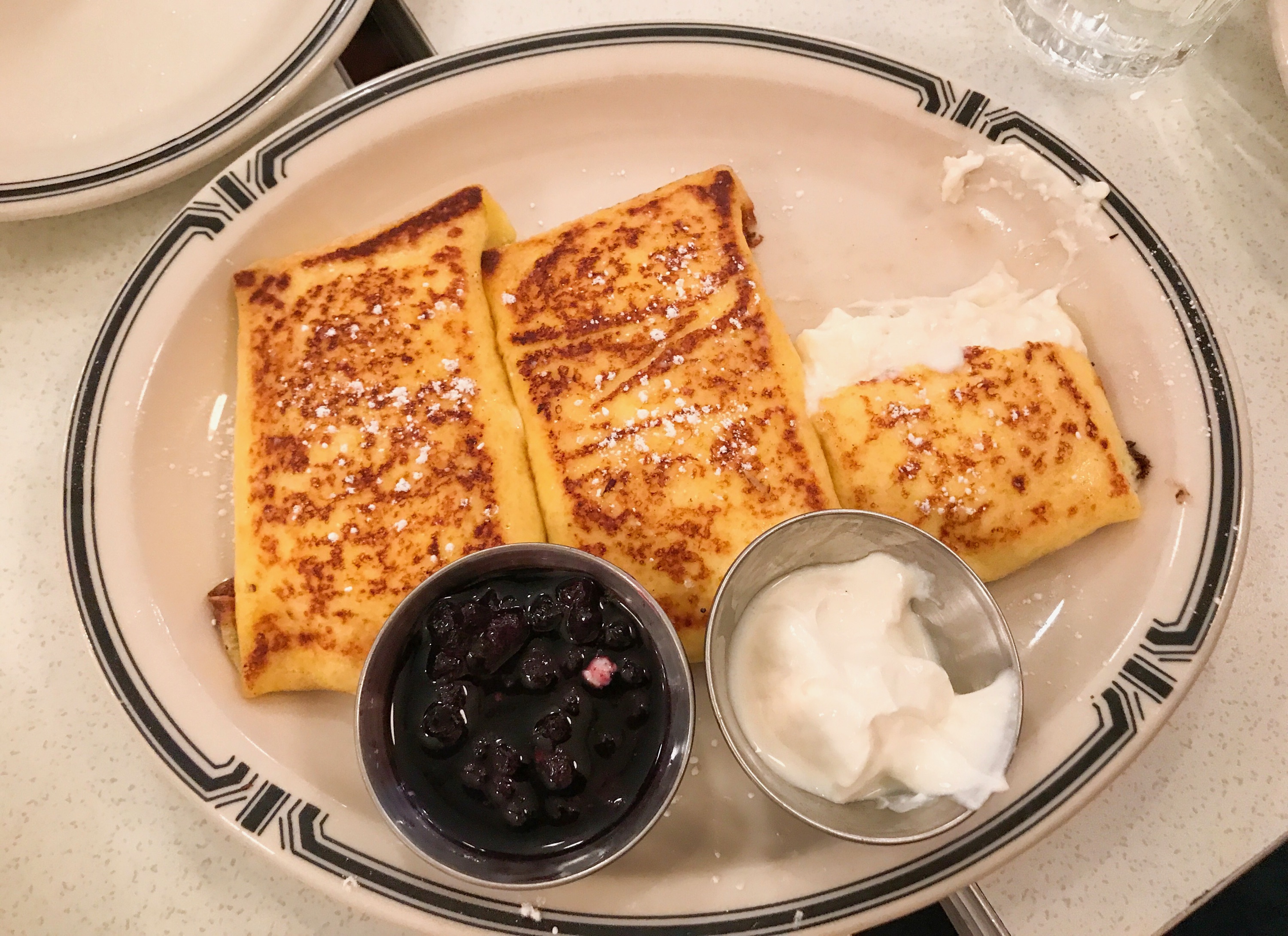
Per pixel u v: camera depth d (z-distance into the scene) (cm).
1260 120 30
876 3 31
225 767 23
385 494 24
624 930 22
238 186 27
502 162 29
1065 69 31
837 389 26
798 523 22
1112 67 30
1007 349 26
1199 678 25
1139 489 26
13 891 24
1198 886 24
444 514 24
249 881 24
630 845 19
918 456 25
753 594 23
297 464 24
